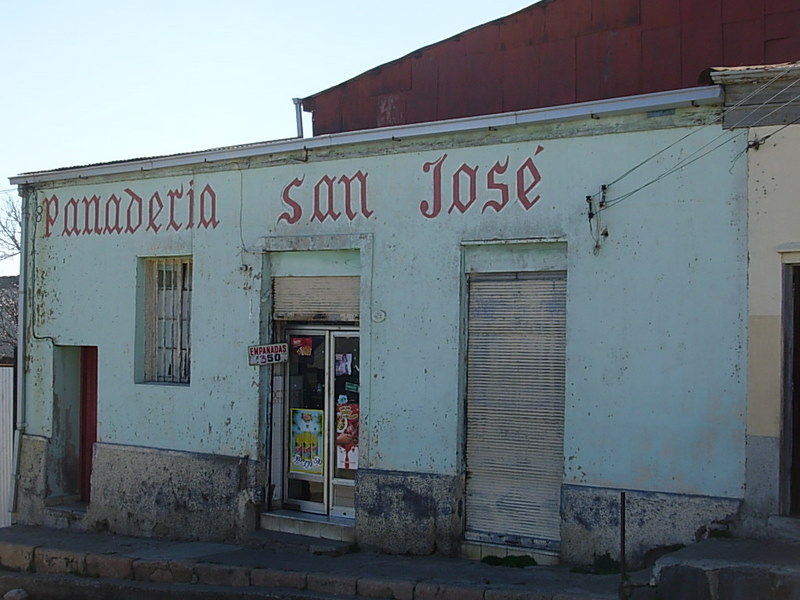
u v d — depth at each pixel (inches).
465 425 367.2
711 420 308.7
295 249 411.8
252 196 427.5
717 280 309.4
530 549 347.6
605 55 446.0
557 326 347.9
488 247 362.3
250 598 346.3
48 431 494.6
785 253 297.7
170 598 365.7
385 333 383.6
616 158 330.6
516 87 470.9
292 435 429.1
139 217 466.6
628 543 320.2
